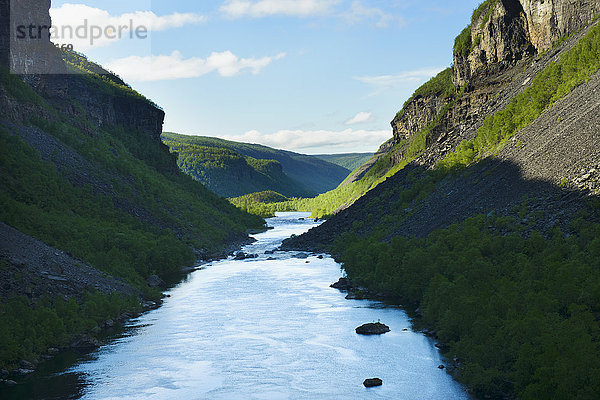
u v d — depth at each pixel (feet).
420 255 255.09
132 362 180.55
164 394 153.99
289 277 344.69
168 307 262.47
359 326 211.41
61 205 350.84
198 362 180.65
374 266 299.38
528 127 317.42
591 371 117.29
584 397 114.32
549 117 296.30
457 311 180.75
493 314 159.43
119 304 237.25
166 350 193.36
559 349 128.26
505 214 237.45
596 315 142.51
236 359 183.32
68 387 159.02
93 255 282.77
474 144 389.39
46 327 193.47
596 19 382.22
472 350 150.41
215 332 215.92
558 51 393.09
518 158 287.28
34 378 166.20
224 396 152.35
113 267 286.87
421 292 247.29
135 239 355.56
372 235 370.32
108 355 187.73
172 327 224.12
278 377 166.30
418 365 170.40
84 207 375.45
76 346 196.54
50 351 189.37
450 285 195.93
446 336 184.65
